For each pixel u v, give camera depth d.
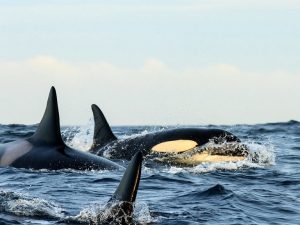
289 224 28.91
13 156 39.59
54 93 39.31
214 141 47.47
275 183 39.75
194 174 42.31
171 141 47.78
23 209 27.05
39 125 40.53
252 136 78.62
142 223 26.11
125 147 49.12
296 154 56.00
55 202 29.97
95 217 25.14
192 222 27.17
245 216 29.59
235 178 41.19
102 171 39.09
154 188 36.16
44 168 38.38
